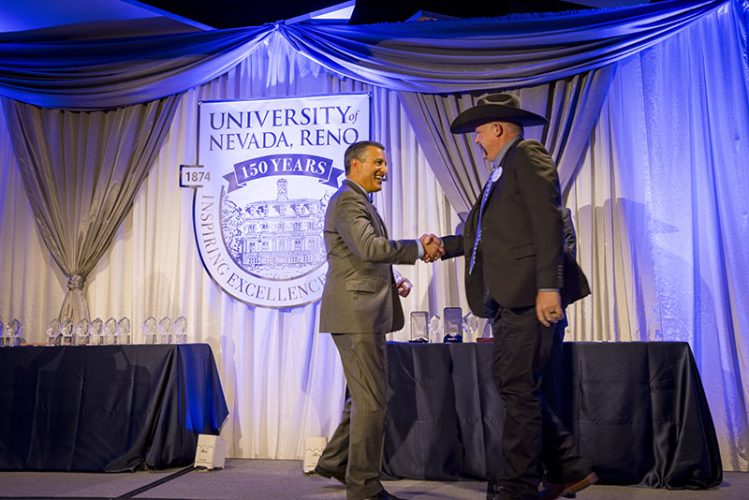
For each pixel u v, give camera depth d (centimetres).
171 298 417
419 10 416
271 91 429
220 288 414
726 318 365
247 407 404
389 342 337
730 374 361
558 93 392
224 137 424
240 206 419
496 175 247
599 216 390
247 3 417
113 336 387
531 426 228
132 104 429
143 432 342
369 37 407
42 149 428
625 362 310
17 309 426
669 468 301
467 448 318
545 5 423
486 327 385
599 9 387
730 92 375
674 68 388
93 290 421
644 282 377
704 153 379
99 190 422
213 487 308
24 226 430
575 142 387
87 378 349
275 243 413
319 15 417
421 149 411
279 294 409
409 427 325
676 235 376
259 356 407
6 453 345
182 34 421
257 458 396
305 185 415
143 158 423
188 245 419
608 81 391
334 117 417
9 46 426
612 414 308
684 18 379
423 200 408
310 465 341
